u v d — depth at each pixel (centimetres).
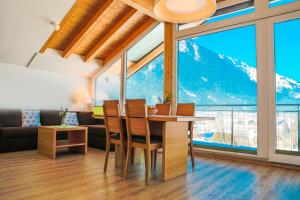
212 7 266
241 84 557
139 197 201
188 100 511
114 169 297
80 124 561
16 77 524
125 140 280
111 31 507
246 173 291
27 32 412
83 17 455
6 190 211
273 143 339
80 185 229
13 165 309
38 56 513
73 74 624
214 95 598
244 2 398
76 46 512
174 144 269
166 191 218
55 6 354
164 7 275
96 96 668
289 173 293
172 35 474
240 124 477
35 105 550
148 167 243
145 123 244
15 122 472
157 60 578
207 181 254
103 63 634
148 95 608
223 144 474
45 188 218
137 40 542
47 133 377
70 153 407
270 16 353
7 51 469
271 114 344
